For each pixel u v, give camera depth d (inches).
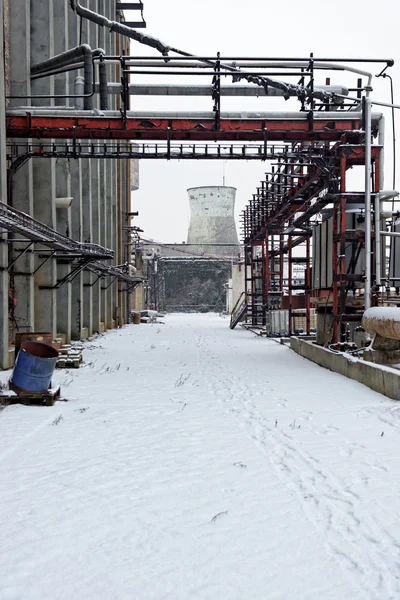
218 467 247.6
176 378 540.4
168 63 711.7
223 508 199.2
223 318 2426.2
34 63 776.3
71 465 251.3
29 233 552.4
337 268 692.7
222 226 3056.1
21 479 231.8
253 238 1450.5
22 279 674.2
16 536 175.8
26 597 140.9
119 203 1686.8
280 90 753.6
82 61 690.8
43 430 319.0
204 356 768.3
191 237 3107.8
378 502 202.5
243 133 669.3
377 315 514.6
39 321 790.5
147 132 660.1
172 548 167.6
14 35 697.0
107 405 396.8
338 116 657.0
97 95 1182.3
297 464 250.5
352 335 702.5
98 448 280.1
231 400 419.2
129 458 262.4
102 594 142.3
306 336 887.1
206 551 165.5
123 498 209.5
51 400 393.4
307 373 577.6
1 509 198.5
